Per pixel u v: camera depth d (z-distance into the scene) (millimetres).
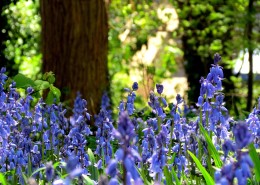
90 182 4285
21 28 14938
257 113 5555
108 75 11734
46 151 6676
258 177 4496
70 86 11203
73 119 6645
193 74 15414
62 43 11312
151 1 16906
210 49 14625
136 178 3260
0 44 12914
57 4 11320
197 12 15039
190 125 5707
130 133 3162
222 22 14797
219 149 5516
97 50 11398
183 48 15648
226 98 14500
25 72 15844
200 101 5406
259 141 5527
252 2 14477
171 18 16422
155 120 5504
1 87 6219
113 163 3240
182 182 5207
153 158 4332
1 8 12672
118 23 17109
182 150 5809
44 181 5395
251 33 14883
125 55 16641
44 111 6434
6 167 5805
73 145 5719
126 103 5855
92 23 11328
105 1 11734
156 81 17078
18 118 6285
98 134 5637
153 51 20297
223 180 3188
